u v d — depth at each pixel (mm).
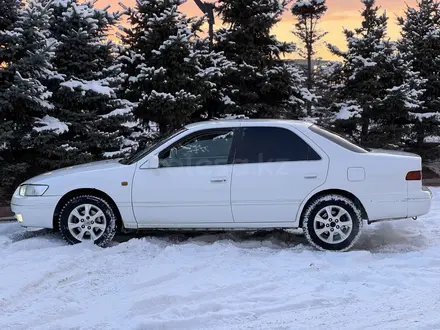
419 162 5836
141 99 10383
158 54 10422
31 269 4961
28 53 8273
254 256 5492
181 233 6660
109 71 9781
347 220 5680
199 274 4859
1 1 8570
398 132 13242
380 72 12945
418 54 14102
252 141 5906
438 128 13664
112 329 3691
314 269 5000
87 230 5910
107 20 9984
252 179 5746
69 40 9227
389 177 5707
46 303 4180
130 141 9914
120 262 5270
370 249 5883
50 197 5887
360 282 4680
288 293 4383
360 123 13070
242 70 11984
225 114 12195
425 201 5754
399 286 4543
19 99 8258
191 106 10453
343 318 3883
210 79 11570
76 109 9492
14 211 6059
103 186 5855
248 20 12031
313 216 5707
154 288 4477
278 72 12125
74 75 9477
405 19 14758
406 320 3830
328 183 5715
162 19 10469
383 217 5750
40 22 8414
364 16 13617
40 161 9070
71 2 9547
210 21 12422
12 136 8414
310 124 6172
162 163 5910
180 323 3756
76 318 3910
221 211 5797
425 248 5859
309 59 16172
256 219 5812
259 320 3857
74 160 9000
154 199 5824
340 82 14047
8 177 8688
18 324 3764
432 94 14281
